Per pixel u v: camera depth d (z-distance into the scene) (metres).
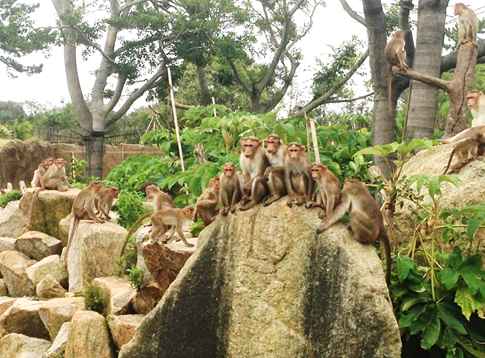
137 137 38.41
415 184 9.09
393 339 6.45
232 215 8.03
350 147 13.13
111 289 10.81
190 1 28.27
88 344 9.56
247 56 30.91
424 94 11.79
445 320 7.35
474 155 8.65
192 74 37.12
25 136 40.44
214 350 7.84
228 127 14.50
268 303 7.46
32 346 10.92
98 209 13.54
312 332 7.07
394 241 8.21
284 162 7.61
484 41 13.67
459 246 8.30
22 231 16.83
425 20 11.94
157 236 9.72
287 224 7.46
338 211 6.99
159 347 8.10
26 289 14.06
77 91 30.97
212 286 8.01
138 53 29.84
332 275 6.97
